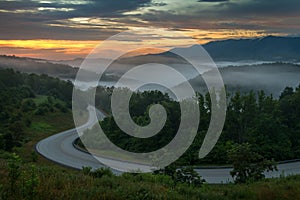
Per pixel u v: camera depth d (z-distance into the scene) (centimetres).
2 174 1243
